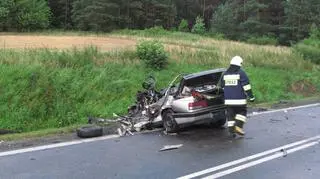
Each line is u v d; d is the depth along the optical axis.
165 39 35.94
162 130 11.20
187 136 10.33
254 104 16.23
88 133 10.05
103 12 74.69
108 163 7.77
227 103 10.12
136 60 17.59
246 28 78.88
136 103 12.48
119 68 16.12
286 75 21.98
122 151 8.72
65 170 7.29
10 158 8.05
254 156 8.30
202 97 10.53
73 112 12.46
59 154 8.40
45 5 71.19
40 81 12.74
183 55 20.52
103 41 30.94
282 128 11.28
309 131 10.89
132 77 15.66
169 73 17.42
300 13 74.94
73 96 12.92
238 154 8.46
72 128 10.95
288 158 8.18
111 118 12.66
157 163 7.79
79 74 14.26
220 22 81.50
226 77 10.12
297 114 13.85
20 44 24.81
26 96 12.13
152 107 11.41
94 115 12.72
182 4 105.44
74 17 79.50
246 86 10.01
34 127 11.59
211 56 21.22
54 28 79.25
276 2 82.31
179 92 10.88
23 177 6.88
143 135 10.49
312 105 16.42
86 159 8.04
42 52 15.45
